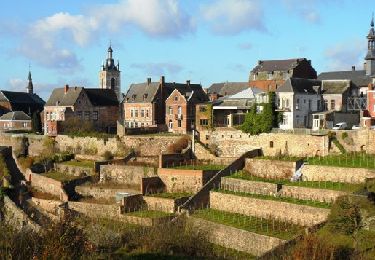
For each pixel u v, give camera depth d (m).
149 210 78.62
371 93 101.75
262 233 60.00
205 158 96.19
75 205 84.19
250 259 56.22
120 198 82.00
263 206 67.62
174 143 101.19
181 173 84.44
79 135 118.12
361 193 58.41
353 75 123.31
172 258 51.19
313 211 61.97
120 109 142.75
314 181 72.88
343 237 53.25
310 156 84.56
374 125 97.81
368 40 125.31
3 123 155.00
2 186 100.56
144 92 132.62
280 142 89.44
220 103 114.81
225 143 97.12
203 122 116.31
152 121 129.00
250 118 94.00
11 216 83.06
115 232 59.47
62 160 110.31
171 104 122.88
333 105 111.25
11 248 45.38
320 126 104.69
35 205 91.75
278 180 76.81
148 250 53.34
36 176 102.44
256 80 134.38
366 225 54.31
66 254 43.59
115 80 194.12
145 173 90.50
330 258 44.66
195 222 66.38
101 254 50.56
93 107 136.62
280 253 51.00
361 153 78.56
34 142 125.94
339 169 71.38
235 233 62.06
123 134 112.75
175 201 77.12
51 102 138.75
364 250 50.25
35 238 47.38
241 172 83.56
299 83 109.19
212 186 80.06
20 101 168.75
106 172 95.31
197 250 55.75
